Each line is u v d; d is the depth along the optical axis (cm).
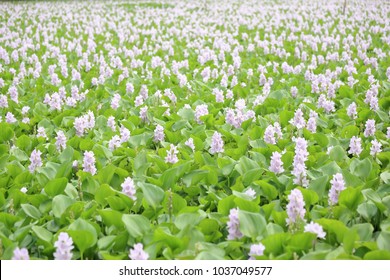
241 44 1532
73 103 787
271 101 777
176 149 579
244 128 668
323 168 493
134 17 2189
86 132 662
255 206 408
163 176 470
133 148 604
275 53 1312
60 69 1100
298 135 645
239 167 503
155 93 826
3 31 1669
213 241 404
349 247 355
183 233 377
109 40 1580
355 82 910
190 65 1146
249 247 378
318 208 435
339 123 692
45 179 485
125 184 430
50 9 2525
